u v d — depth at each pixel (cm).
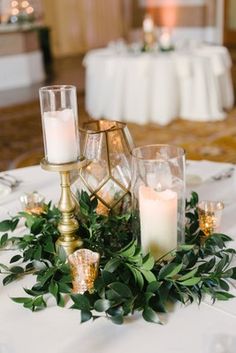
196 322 82
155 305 84
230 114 483
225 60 483
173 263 85
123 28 1065
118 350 77
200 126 444
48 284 90
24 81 711
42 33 912
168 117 453
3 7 786
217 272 88
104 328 82
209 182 150
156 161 92
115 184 107
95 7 1020
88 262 87
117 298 81
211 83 462
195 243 103
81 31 1020
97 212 106
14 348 78
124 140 107
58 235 100
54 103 87
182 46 505
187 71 447
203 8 883
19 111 538
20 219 123
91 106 495
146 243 93
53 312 86
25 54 706
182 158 93
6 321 85
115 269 85
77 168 89
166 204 89
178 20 923
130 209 109
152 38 493
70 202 93
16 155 376
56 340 79
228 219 122
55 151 87
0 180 152
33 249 97
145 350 76
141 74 438
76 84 687
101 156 105
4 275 99
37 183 154
